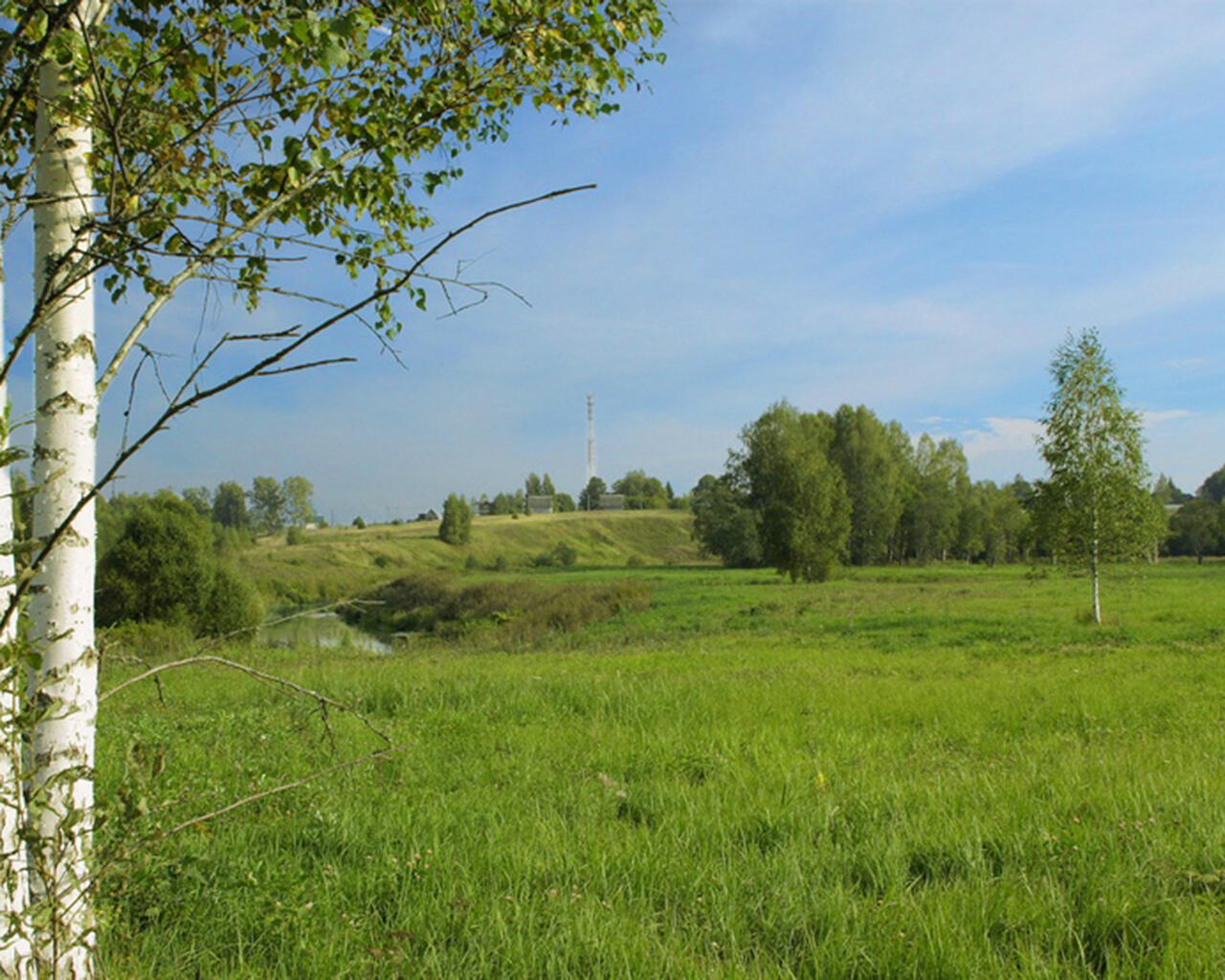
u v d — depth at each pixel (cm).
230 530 5234
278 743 842
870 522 7919
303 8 300
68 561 291
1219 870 445
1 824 255
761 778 709
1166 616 2578
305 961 380
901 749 875
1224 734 891
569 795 652
